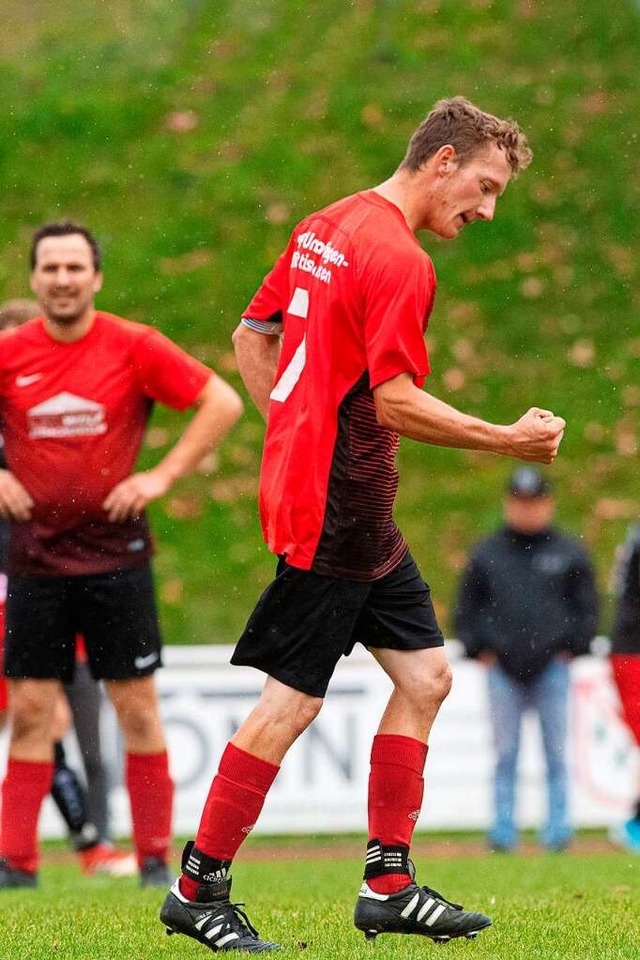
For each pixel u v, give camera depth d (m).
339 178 66.50
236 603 49.28
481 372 58.31
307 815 35.41
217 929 13.15
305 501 13.16
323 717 35.53
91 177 67.81
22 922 15.34
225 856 13.34
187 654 35.25
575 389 57.75
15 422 21.19
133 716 21.58
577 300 61.41
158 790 21.81
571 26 74.25
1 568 23.61
